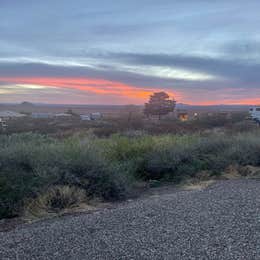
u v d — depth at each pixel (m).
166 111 87.50
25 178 9.19
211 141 16.12
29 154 10.45
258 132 21.22
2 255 5.21
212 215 7.02
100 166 10.38
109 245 5.49
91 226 6.50
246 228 6.16
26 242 5.74
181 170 12.86
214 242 5.52
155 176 13.02
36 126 41.25
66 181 9.58
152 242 5.58
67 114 107.56
